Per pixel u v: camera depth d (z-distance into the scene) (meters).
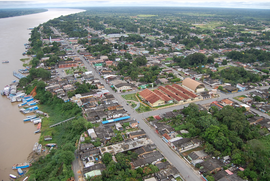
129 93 177.38
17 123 143.38
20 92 185.62
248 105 158.25
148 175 89.62
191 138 114.75
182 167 95.94
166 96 165.12
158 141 114.38
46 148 117.50
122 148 104.69
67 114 148.50
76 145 110.38
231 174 90.00
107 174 86.38
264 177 86.81
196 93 175.00
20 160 108.75
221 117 129.88
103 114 137.00
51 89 179.62
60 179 87.06
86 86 176.75
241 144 106.12
